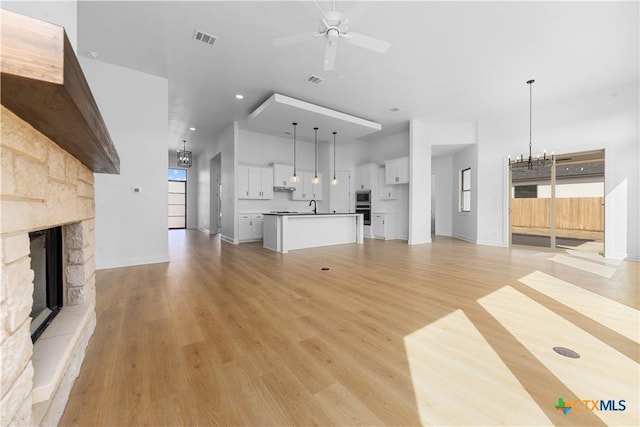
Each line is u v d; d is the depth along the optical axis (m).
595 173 5.53
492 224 6.62
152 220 4.56
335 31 2.55
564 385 1.48
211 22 3.20
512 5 2.93
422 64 4.13
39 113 0.87
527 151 5.97
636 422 1.22
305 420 1.25
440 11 3.03
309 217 6.44
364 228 8.60
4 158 0.80
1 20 0.64
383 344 1.93
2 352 0.80
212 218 9.91
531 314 2.42
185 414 1.29
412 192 6.80
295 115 5.75
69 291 1.83
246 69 4.30
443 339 1.99
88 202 1.94
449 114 6.35
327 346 1.90
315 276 3.76
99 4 2.90
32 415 1.00
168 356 1.77
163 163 4.62
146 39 3.53
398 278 3.64
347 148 8.74
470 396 1.40
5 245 0.81
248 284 3.37
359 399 1.39
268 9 2.99
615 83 4.69
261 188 7.82
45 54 0.67
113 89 4.18
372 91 5.11
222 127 7.59
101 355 1.77
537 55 3.88
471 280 3.53
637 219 4.66
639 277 3.62
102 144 1.29
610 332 2.07
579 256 5.11
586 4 2.90
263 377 1.56
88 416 1.26
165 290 3.12
